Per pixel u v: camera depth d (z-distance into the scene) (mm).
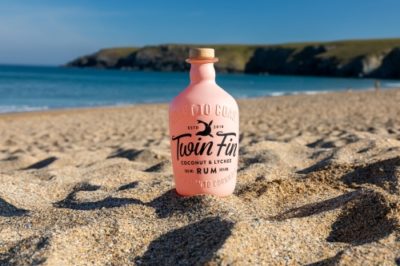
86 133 2232
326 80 16719
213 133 632
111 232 553
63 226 604
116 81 12406
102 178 886
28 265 473
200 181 645
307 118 2738
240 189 728
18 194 775
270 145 1175
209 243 500
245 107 3939
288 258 472
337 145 1255
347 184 744
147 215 627
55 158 1249
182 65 29656
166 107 4293
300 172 895
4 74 15281
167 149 1353
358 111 3143
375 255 451
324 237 538
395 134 1524
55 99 5695
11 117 3328
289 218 604
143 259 500
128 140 1862
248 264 452
